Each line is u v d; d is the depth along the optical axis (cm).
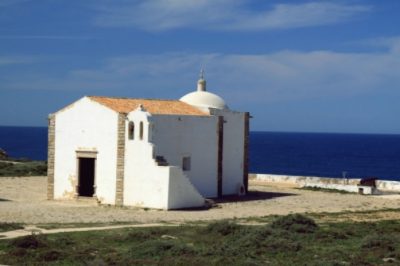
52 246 3008
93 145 5244
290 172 16000
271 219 4312
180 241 3231
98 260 2653
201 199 5088
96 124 5231
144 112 4994
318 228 3716
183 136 5497
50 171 5447
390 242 3222
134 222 4022
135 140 5025
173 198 4881
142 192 4984
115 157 5119
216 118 5881
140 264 2688
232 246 3094
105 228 3659
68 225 3781
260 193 6425
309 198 6022
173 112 5550
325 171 16562
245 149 6322
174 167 4888
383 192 6819
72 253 2847
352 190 6869
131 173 5038
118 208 4906
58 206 4922
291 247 3089
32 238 3025
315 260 2842
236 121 6197
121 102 5431
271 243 3125
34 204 5028
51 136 5450
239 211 4859
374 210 5084
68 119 5375
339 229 3762
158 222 4056
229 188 6131
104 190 5172
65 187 5381
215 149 5888
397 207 5381
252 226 3691
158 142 5225
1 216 4128
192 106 5969
